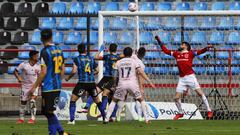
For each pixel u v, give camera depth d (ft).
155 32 164.25
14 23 202.39
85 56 120.67
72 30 199.41
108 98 135.85
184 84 134.62
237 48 167.12
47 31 78.64
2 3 215.31
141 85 124.16
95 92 121.80
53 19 203.62
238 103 149.07
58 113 142.31
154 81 154.10
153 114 140.56
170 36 165.68
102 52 144.46
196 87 134.10
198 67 155.63
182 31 162.61
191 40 171.12
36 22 202.28
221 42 171.73
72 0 214.48
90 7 211.20
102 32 145.18
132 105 140.87
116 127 110.11
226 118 146.72
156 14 146.41
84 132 97.55
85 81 120.16
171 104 142.92
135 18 156.35
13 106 159.43
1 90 167.63
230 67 153.58
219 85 152.05
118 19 173.47
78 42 194.80
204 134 93.15
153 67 155.22
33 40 198.39
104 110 123.34
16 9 213.05
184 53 134.10
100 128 107.45
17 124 122.52
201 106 146.82
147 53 156.15
